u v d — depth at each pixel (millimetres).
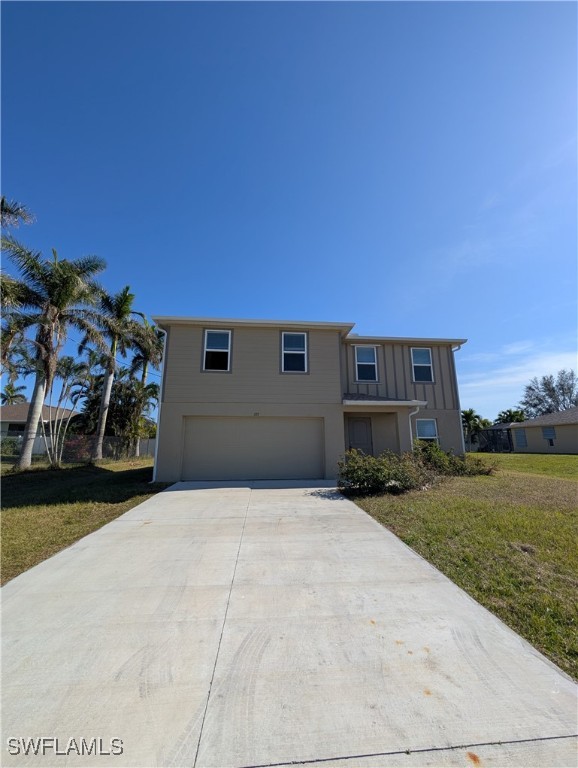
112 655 2486
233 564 4172
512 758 1674
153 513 6684
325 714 1942
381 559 4281
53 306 15180
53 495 8711
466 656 2451
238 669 2328
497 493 8156
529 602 3180
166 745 1762
